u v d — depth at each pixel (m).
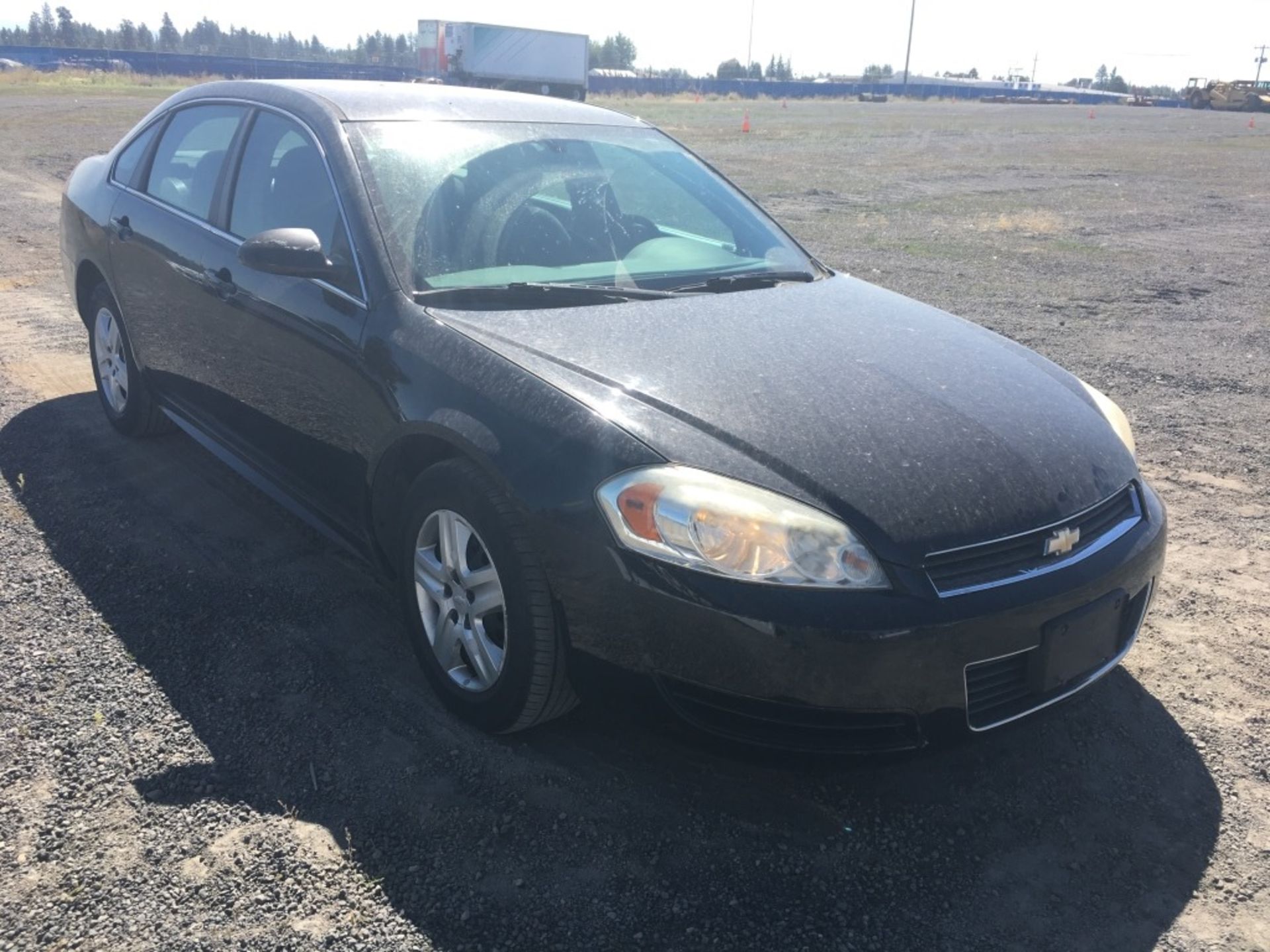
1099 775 2.82
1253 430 5.61
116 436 4.96
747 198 4.27
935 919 2.31
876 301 3.61
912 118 47.44
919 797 2.71
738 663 2.29
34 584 3.55
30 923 2.17
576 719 2.96
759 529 2.29
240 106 4.04
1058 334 7.66
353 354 3.08
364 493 3.14
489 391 2.69
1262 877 2.46
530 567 2.54
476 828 2.52
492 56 44.91
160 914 2.21
